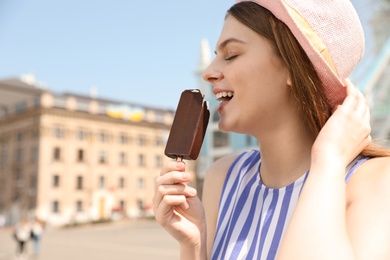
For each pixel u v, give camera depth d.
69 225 46.59
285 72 1.02
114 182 54.72
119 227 45.28
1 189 54.41
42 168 49.56
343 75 1.02
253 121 1.05
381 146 1.03
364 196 0.86
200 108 1.07
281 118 1.06
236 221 1.15
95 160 53.41
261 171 1.17
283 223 1.03
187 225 1.11
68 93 54.28
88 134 53.28
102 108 55.19
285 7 0.95
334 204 0.81
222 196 1.28
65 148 51.41
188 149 1.04
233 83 1.04
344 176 0.88
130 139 56.78
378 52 9.20
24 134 52.56
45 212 49.00
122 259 17.12
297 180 1.06
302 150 1.07
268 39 1.01
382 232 0.79
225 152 27.45
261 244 1.04
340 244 0.77
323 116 1.01
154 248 20.91
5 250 22.84
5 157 54.66
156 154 59.03
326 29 0.98
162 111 61.38
